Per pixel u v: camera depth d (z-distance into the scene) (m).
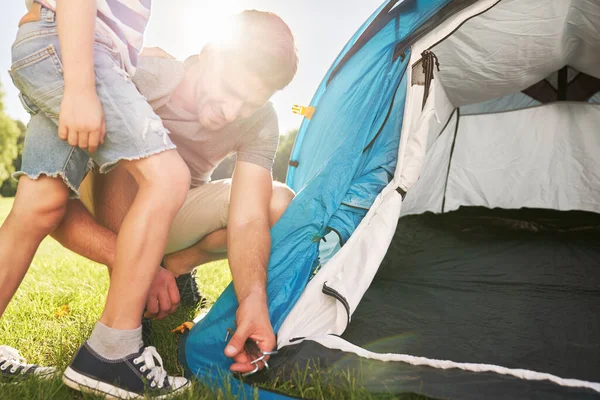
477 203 4.64
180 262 2.28
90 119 1.26
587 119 4.33
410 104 2.11
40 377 1.45
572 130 4.38
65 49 1.24
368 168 2.13
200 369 1.63
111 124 1.32
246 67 1.54
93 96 1.28
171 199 1.35
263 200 1.86
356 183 2.08
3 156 24.30
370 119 2.09
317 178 2.01
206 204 2.07
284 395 1.42
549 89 4.41
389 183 2.12
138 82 1.65
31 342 1.88
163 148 1.35
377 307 2.25
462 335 1.92
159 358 1.43
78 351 1.36
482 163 4.61
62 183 1.39
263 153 1.91
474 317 2.14
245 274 1.68
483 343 1.85
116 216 1.88
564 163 4.43
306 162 2.53
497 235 3.85
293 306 1.77
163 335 1.96
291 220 1.91
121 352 1.34
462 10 2.13
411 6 2.17
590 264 3.04
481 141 4.61
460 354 1.74
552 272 2.89
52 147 1.36
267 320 1.60
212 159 1.99
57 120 1.33
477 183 4.64
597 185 4.33
